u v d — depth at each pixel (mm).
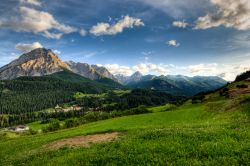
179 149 19297
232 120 34781
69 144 34281
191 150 18766
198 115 64125
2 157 39281
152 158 18172
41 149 34812
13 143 56000
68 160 21578
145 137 25125
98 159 19781
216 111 58531
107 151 22000
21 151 40281
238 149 17516
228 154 17062
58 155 25984
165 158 17734
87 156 21328
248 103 48469
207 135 22516
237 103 53062
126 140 24922
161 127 36750
